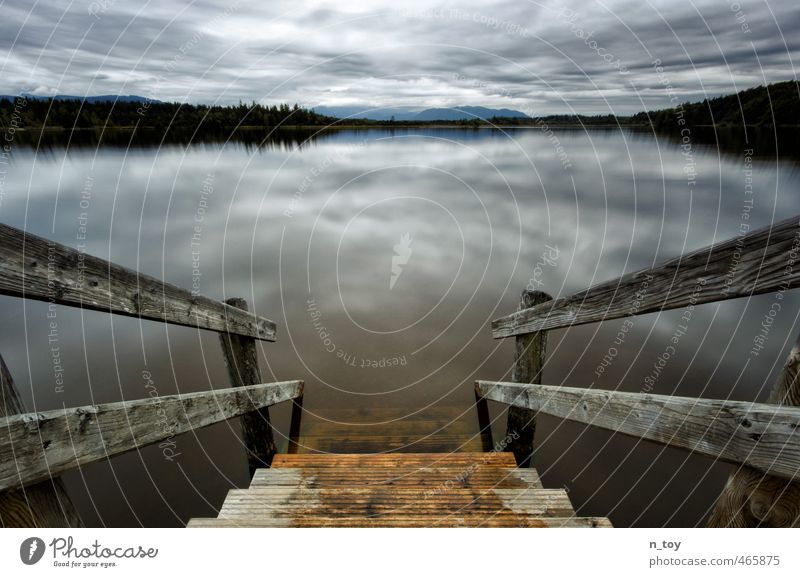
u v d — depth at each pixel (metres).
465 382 5.14
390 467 2.84
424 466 2.87
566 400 2.44
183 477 3.71
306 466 2.89
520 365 3.51
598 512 3.40
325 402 4.79
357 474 2.74
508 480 2.74
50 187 16.73
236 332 3.13
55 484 1.54
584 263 9.03
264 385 3.31
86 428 1.54
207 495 3.53
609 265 8.87
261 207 14.15
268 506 2.41
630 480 3.70
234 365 3.32
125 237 11.23
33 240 1.46
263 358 5.79
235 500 2.45
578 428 4.41
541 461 3.95
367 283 8.26
